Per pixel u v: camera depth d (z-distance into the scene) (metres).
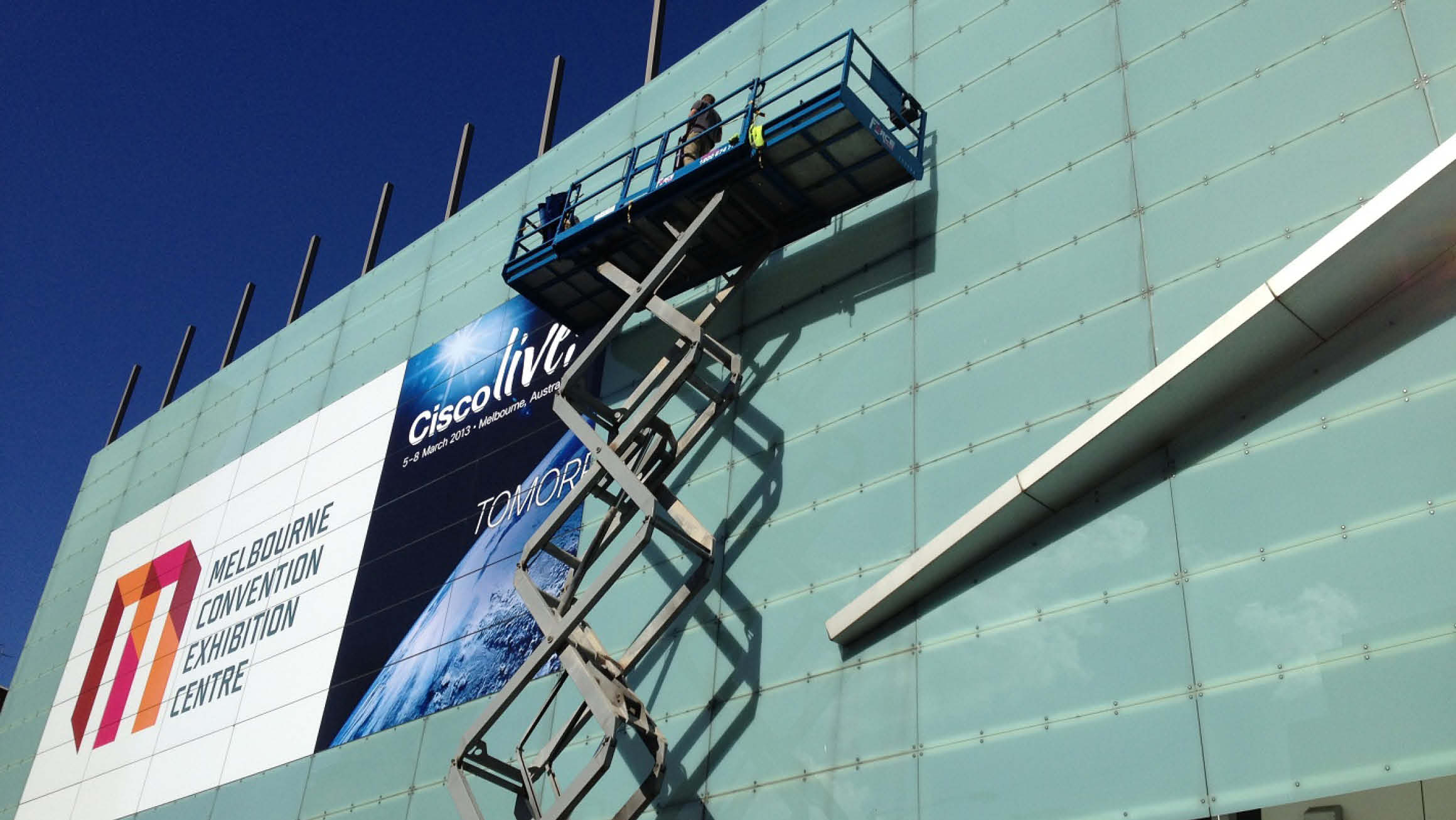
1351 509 12.89
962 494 16.56
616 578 18.11
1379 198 12.75
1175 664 13.48
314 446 29.84
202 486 33.06
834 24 23.06
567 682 20.09
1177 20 17.61
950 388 17.52
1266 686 12.72
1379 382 13.21
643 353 22.70
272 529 29.52
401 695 23.25
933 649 15.78
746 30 24.89
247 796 25.03
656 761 17.78
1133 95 17.58
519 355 25.69
